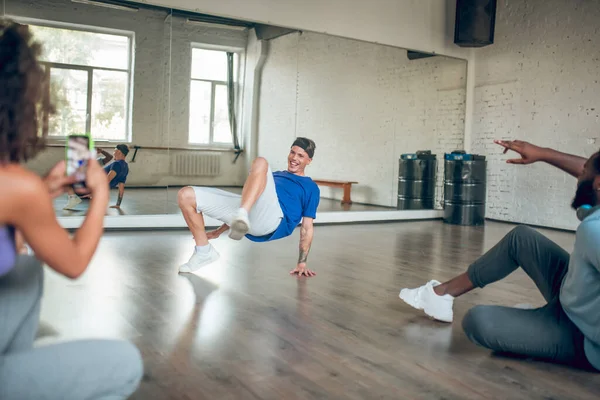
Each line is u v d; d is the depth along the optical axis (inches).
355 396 68.7
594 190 66.9
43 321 95.0
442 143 318.7
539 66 285.0
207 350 83.7
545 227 284.4
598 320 66.0
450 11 305.6
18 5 215.8
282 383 72.0
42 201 33.2
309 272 139.6
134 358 38.7
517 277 147.4
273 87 270.2
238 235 109.8
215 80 258.2
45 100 34.8
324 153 289.9
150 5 240.1
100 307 105.0
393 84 304.0
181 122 253.1
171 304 109.4
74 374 35.8
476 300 120.7
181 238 201.8
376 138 303.7
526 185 292.5
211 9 229.8
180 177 254.5
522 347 75.3
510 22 298.2
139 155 245.8
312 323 99.8
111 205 238.8
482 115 315.0
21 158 33.8
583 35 265.0
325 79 283.7
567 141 273.6
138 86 242.7
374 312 108.3
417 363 80.8
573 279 67.3
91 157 38.5
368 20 275.6
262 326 97.0
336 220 275.4
